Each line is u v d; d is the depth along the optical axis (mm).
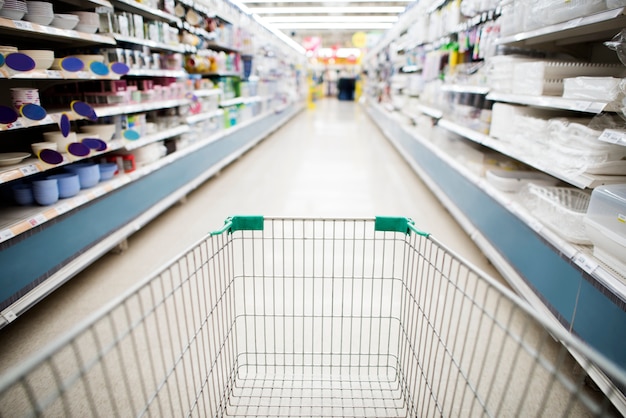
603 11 1711
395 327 2076
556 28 2051
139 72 3137
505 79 2816
